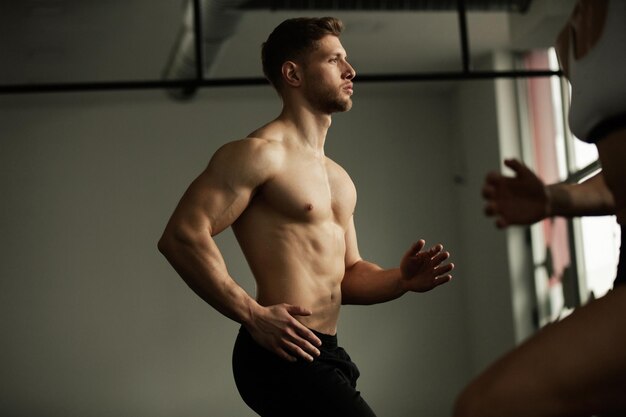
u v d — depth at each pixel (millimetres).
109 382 9523
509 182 1365
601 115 1328
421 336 10008
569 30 1429
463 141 10023
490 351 9461
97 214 9805
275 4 7070
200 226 2674
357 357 9914
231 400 9602
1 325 9531
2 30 7578
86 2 7527
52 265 9680
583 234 8016
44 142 9867
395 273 2914
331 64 2916
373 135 10328
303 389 2680
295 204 2758
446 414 9867
